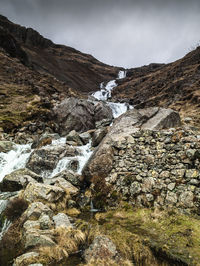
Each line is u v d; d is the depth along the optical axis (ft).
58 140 70.13
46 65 356.79
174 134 37.14
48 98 119.44
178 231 24.81
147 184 35.06
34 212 30.19
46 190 36.45
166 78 260.21
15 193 39.78
